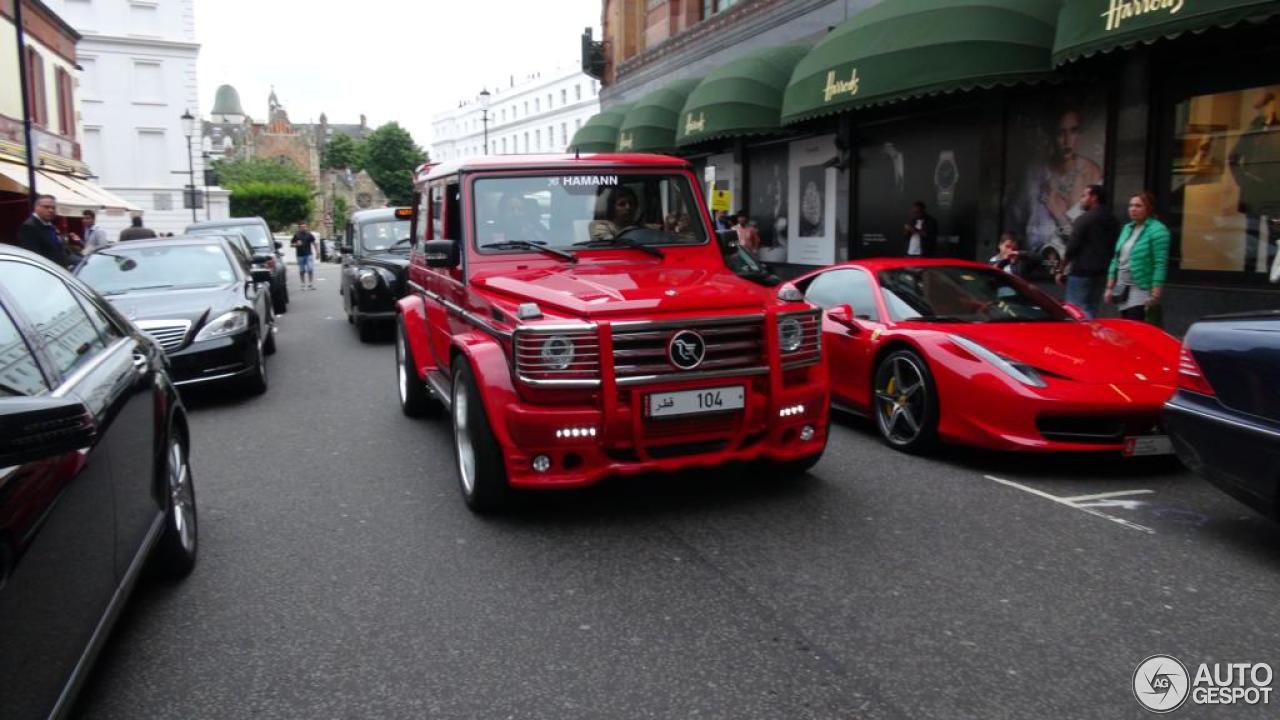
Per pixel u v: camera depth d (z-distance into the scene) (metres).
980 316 6.45
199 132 45.53
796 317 4.74
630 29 26.09
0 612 2.08
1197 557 4.16
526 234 5.75
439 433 7.16
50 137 23.94
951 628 3.45
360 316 12.82
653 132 19.55
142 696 3.07
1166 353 5.84
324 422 7.66
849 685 3.03
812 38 16.28
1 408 2.16
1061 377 5.39
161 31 44.53
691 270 5.53
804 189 17.28
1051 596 3.74
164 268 9.34
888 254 14.86
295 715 2.93
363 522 4.93
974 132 12.78
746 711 2.87
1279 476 3.77
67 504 2.59
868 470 5.72
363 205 95.69
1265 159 8.92
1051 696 2.94
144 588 4.05
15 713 2.13
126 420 3.37
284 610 3.77
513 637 3.45
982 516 4.80
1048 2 10.05
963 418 5.66
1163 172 9.93
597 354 4.38
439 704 2.96
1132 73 10.05
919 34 10.90
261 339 9.14
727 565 4.14
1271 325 3.92
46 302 3.30
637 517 4.86
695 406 4.50
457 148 99.50
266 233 19.59
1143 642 3.31
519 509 5.05
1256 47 8.91
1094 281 9.46
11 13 21.86
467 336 5.00
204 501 5.41
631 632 3.47
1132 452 5.27
